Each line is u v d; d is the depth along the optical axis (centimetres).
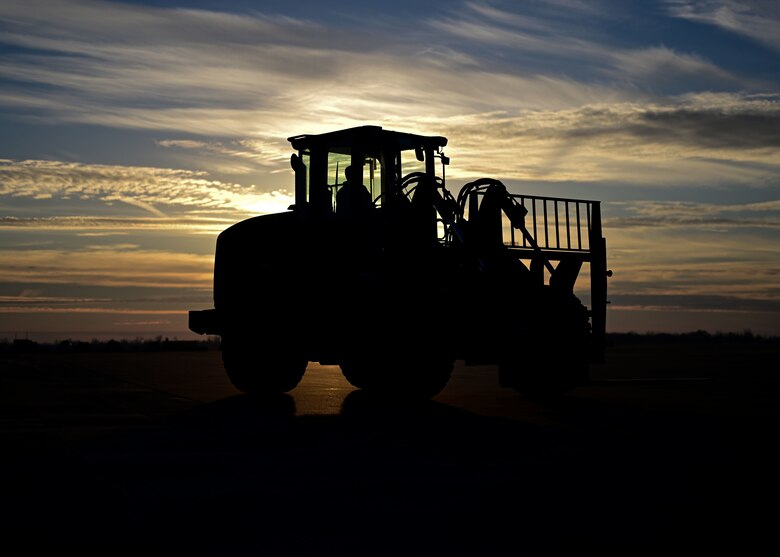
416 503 604
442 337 1254
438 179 1340
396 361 1255
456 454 799
